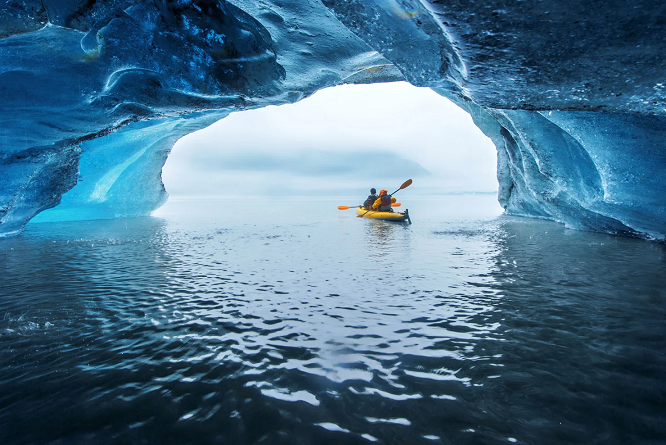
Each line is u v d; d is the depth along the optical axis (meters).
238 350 2.01
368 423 1.42
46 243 5.66
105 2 2.67
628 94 2.19
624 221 5.24
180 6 2.81
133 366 1.85
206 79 3.47
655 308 2.53
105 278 3.52
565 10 1.56
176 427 1.41
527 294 2.89
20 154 4.26
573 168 5.12
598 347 1.98
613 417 1.43
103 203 9.51
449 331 2.23
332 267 3.95
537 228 7.11
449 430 1.38
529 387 1.63
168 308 2.66
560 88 2.28
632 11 1.52
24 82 3.15
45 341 2.13
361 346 2.04
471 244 5.30
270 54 3.58
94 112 3.86
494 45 1.88
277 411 1.50
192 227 7.79
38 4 2.46
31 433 1.38
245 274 3.66
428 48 2.13
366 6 1.94
